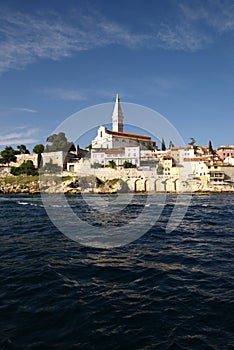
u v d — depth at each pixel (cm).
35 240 2253
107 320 938
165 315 973
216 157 13838
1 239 2280
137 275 1402
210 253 1834
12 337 827
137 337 834
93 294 1162
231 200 7544
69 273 1429
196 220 3547
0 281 1302
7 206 5706
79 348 775
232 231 2695
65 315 972
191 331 867
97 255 1795
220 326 894
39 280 1320
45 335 841
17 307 1031
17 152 16538
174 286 1250
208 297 1122
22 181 13038
